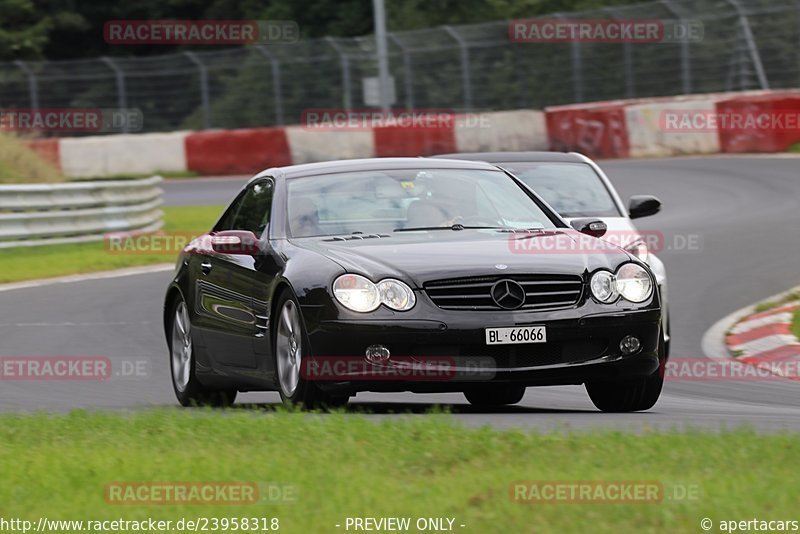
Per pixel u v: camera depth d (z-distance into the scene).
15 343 45.22
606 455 19.09
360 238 28.39
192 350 32.38
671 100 120.31
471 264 26.44
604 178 41.53
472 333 25.77
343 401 28.03
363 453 19.62
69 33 188.38
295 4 175.62
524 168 41.53
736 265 58.19
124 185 83.12
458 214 29.50
